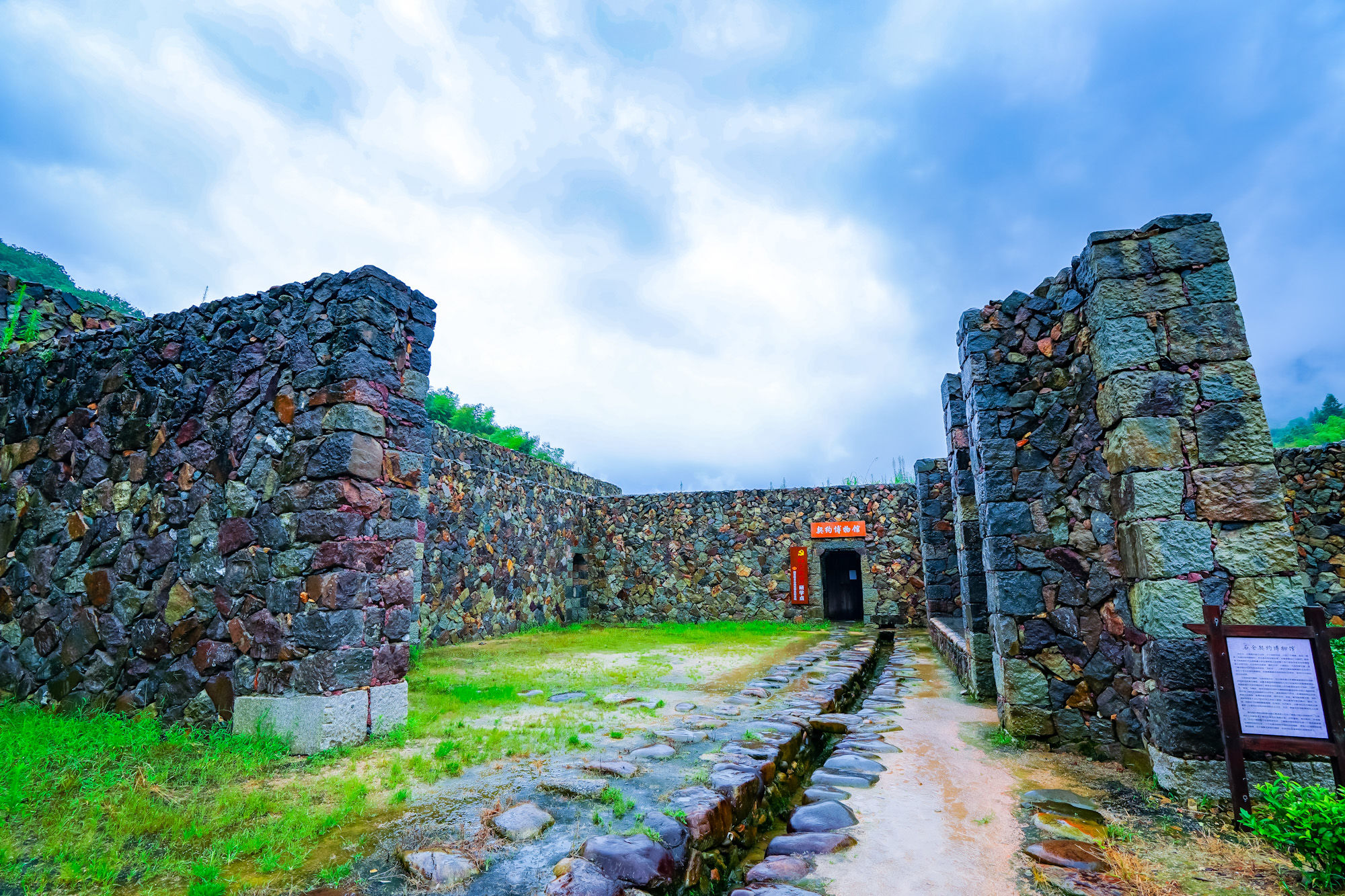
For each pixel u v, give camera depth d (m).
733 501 18.27
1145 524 3.88
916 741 5.01
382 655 4.88
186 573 5.25
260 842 2.83
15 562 6.19
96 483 5.91
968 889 2.66
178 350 5.76
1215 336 4.01
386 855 2.76
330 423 4.87
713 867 3.12
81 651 5.60
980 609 6.92
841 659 9.66
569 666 8.98
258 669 4.75
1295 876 2.70
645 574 18.64
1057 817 3.41
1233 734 3.29
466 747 4.42
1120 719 4.39
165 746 4.48
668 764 4.12
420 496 5.40
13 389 6.68
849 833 3.23
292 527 4.81
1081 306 4.76
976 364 5.31
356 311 5.02
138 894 2.41
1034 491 5.00
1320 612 3.26
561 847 2.83
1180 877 2.71
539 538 16.53
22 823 3.04
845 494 17.30
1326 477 8.96
